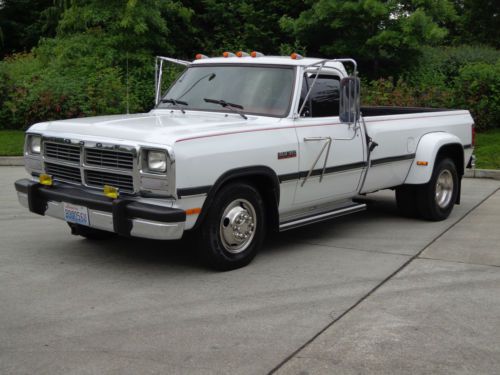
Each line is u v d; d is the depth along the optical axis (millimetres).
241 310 4945
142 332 4492
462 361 4082
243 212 5980
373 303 5125
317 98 6746
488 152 13273
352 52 18984
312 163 6535
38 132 6301
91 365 3969
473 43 28203
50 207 6141
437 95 16297
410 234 7570
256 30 20531
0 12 28438
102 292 5336
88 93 16281
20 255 6410
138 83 17703
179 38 21703
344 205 7352
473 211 8953
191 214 5504
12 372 3869
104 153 5676
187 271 5949
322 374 3879
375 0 17391
